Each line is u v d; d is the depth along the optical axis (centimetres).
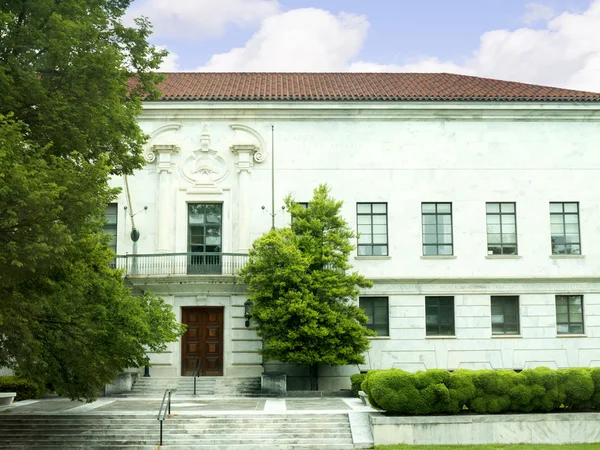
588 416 2028
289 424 2102
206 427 2098
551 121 3403
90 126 1830
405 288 3253
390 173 3334
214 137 3328
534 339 3247
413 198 3322
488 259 3297
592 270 3319
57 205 1584
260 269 2897
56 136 1788
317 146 3331
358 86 3622
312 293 2891
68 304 1944
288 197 3097
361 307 3247
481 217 3328
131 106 2070
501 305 3303
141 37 2073
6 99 1630
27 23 1752
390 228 3294
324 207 3017
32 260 1526
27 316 1827
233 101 3306
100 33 1953
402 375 2034
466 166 3356
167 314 2303
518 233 3328
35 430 2106
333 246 2986
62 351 2023
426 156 3353
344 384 3122
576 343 3259
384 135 3356
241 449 1969
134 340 2061
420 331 3225
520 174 3369
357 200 3312
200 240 3284
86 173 1670
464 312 3253
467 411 2080
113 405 2498
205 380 2978
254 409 2339
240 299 3117
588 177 3384
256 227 3269
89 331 1962
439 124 3375
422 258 3275
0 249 1506
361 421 2105
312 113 3338
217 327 3142
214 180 3300
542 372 2088
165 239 3238
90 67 1800
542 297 3284
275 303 2828
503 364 3225
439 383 2025
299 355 2817
